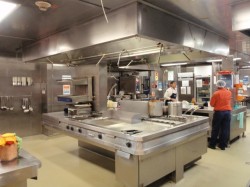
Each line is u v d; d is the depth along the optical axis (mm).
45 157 4168
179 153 3094
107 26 2736
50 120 3947
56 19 3006
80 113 3932
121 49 3244
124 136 2506
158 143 2572
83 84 4199
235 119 5148
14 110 5566
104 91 4188
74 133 3340
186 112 4691
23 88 5691
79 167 3666
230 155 4191
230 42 4777
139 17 2439
